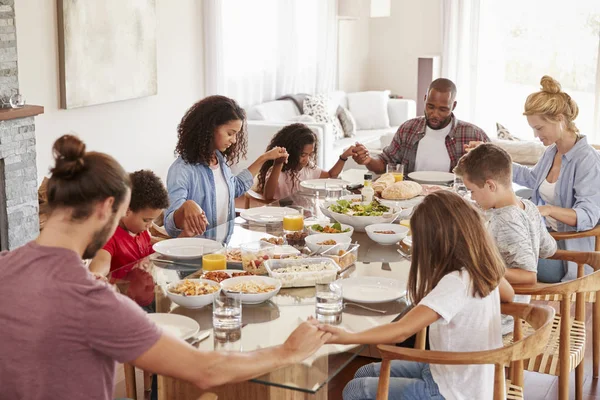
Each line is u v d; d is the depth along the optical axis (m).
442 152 4.16
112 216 1.51
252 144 6.65
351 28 9.23
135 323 1.47
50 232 1.48
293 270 2.40
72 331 1.43
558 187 3.51
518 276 2.54
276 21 7.70
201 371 1.56
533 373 3.44
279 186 3.98
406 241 2.83
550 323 2.09
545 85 3.46
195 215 2.89
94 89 5.36
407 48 9.48
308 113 7.60
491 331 2.12
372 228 2.92
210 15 6.63
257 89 7.55
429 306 1.99
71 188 1.44
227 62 7.07
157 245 2.70
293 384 1.81
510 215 2.58
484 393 2.12
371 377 2.28
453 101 4.12
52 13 4.98
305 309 2.19
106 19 5.39
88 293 1.44
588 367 3.45
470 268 2.03
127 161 5.91
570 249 3.44
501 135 6.64
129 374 2.58
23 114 4.08
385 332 1.94
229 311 1.98
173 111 6.43
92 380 1.48
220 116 3.20
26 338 1.43
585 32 8.28
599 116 7.91
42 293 1.43
